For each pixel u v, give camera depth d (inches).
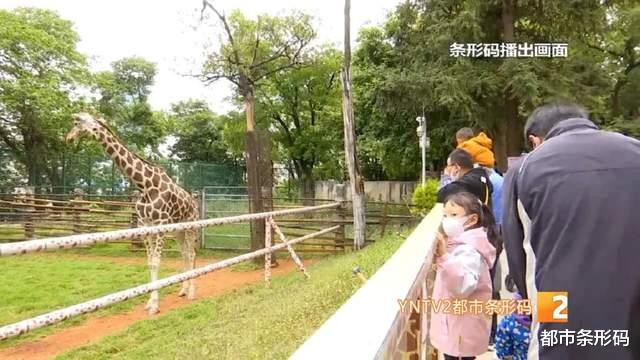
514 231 82.4
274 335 187.5
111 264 508.1
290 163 1619.1
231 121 1347.2
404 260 106.0
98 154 988.6
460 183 173.8
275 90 1326.3
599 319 70.7
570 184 74.3
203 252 576.7
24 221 665.6
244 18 695.1
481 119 780.6
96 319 309.0
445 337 125.9
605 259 71.0
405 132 1075.9
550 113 91.6
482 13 814.5
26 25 1048.2
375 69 1048.2
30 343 261.3
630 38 983.6
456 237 129.6
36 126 1003.3
